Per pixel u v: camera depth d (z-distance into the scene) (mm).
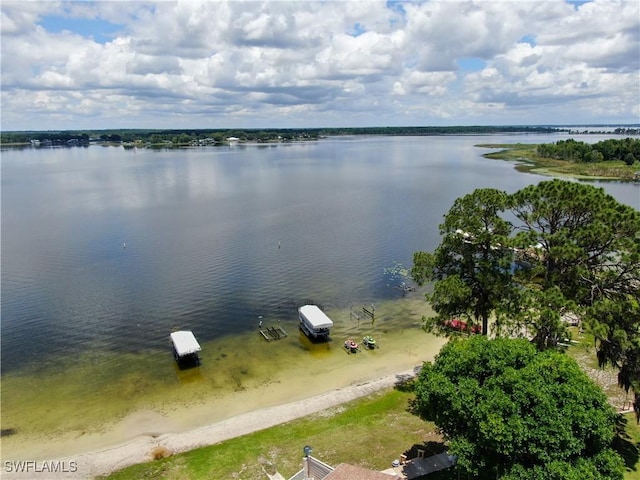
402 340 53500
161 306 61781
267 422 37844
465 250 39219
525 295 34094
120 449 35188
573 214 34000
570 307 31188
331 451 33312
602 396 24516
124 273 74188
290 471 31438
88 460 33938
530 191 35000
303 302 63812
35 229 101875
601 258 33031
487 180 173250
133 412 40156
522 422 23031
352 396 41438
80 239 93750
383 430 35781
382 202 135125
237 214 118625
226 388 43750
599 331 29156
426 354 50188
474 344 28297
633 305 30484
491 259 38438
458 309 40719
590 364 43969
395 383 43688
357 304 63469
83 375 45781
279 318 58812
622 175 174375
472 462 24562
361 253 85250
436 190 154500
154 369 46938
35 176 193750
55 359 48625
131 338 53219
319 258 82312
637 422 33719
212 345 51906
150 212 121125
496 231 38062
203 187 165125
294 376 45844
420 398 28766
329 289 68500
